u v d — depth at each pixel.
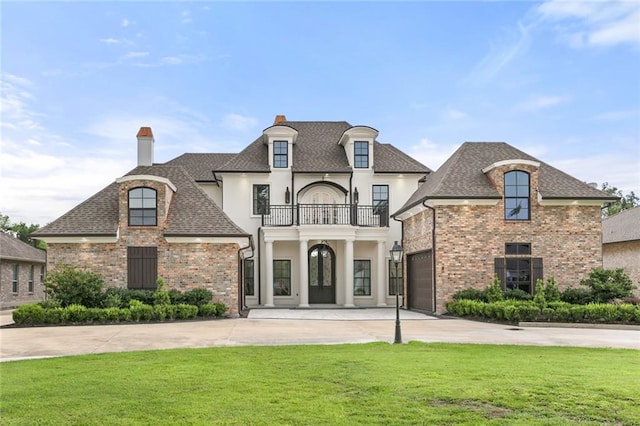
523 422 6.86
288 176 30.23
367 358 11.38
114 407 7.63
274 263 30.19
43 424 6.89
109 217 23.22
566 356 11.73
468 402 7.80
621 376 9.38
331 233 28.14
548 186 23.77
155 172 25.69
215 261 22.91
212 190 31.92
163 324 19.30
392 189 30.69
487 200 22.86
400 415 7.16
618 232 33.84
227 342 14.60
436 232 22.94
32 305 19.56
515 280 22.98
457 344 13.83
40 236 22.34
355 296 30.20
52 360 11.62
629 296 21.16
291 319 21.53
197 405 7.70
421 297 25.64
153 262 22.77
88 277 20.55
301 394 8.28
